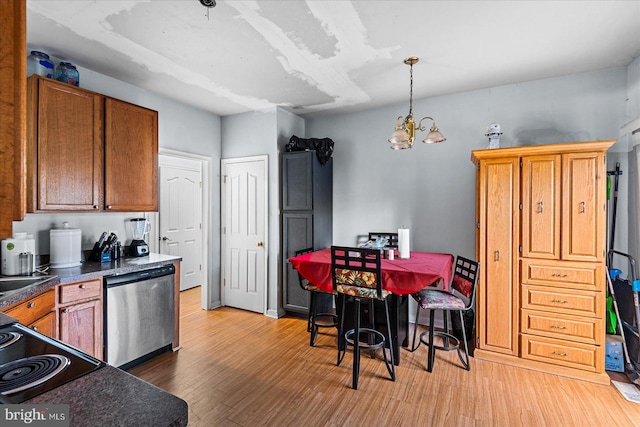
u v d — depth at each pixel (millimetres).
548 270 2551
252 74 2934
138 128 2836
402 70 2857
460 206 3463
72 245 2498
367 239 3955
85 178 2439
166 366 2627
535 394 2246
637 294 2410
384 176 3867
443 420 1972
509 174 2670
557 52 2537
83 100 2432
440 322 3582
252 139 4035
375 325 2965
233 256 4195
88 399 740
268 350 2941
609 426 1924
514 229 2660
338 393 2256
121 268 2436
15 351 999
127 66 2754
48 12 1990
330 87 3246
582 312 2451
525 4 1920
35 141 2154
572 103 2994
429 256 3162
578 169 2457
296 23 2121
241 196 4125
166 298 2801
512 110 3219
